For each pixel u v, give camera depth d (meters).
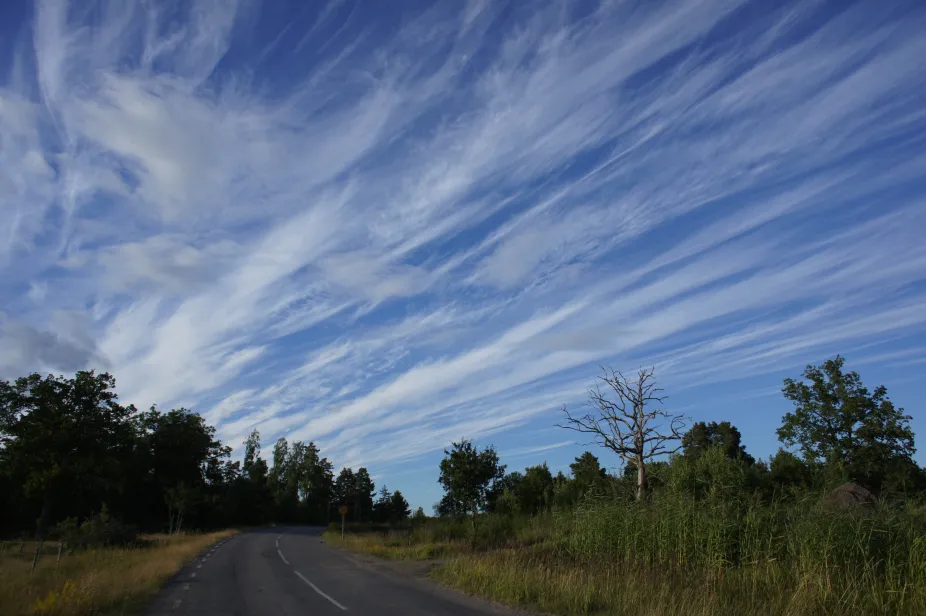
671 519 16.42
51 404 53.66
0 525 61.28
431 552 28.06
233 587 16.83
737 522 15.09
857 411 40.25
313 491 126.31
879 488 37.03
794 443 42.78
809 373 43.09
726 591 12.48
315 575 20.30
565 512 24.22
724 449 25.70
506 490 41.06
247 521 94.50
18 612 11.07
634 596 12.15
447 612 12.27
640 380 30.59
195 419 85.12
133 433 64.44
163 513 82.06
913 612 9.98
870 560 11.72
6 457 52.78
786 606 10.73
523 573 15.32
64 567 18.64
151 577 17.11
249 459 116.81
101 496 68.31
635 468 30.56
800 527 13.34
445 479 34.97
